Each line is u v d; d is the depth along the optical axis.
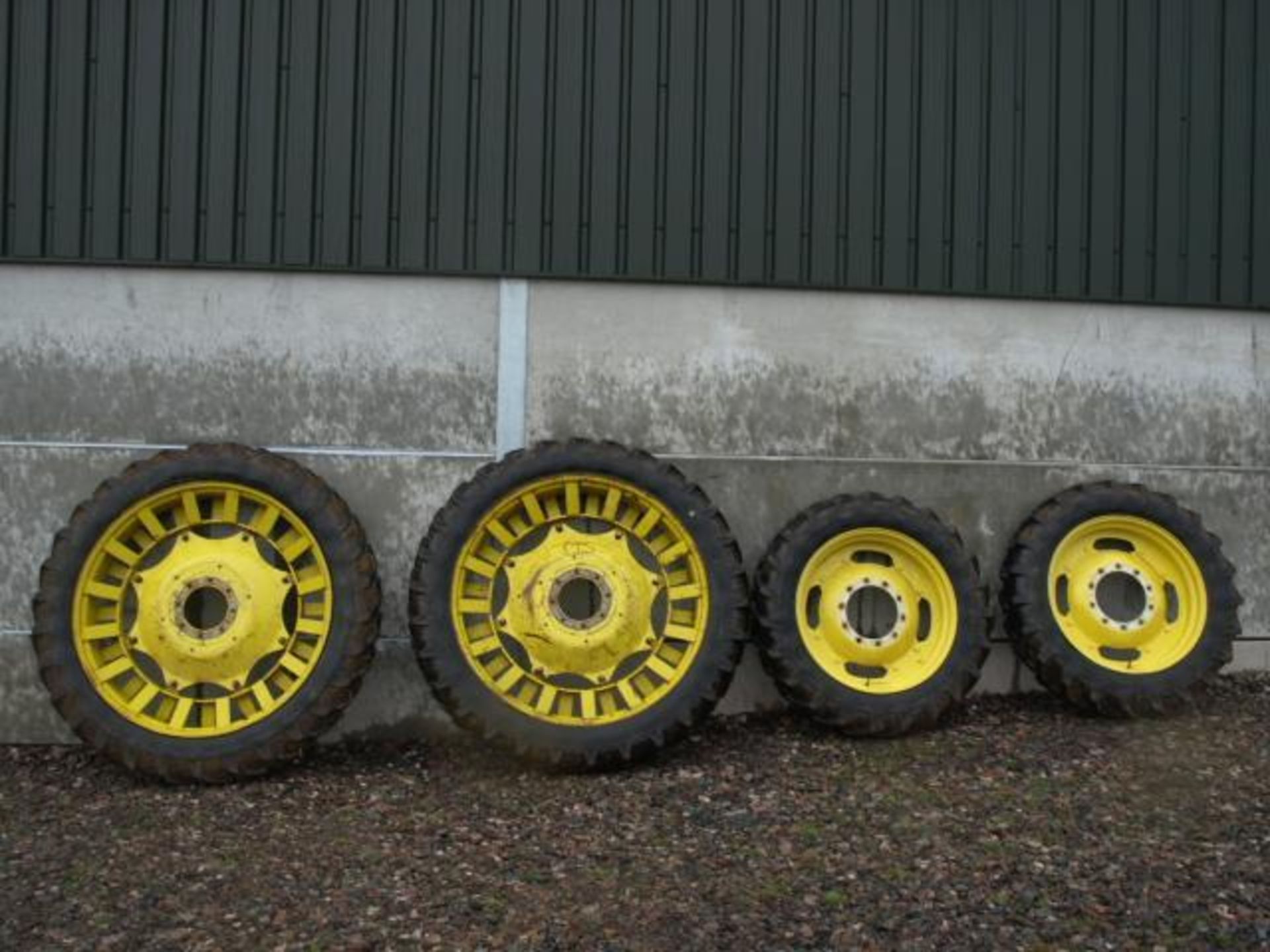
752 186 5.86
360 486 5.62
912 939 3.29
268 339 5.63
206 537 5.19
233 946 3.29
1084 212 6.09
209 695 5.09
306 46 5.69
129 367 5.58
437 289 5.69
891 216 5.95
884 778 4.66
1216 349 6.18
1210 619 5.56
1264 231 6.18
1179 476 6.11
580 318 5.75
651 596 5.21
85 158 5.61
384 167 5.70
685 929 3.36
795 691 5.16
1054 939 3.27
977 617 5.32
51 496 5.54
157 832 4.26
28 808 4.57
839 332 5.89
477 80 5.75
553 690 5.12
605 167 5.78
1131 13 6.16
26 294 5.57
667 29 5.84
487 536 5.26
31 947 3.29
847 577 5.44
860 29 5.96
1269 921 3.35
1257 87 6.21
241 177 5.65
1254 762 4.76
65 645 4.86
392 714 5.52
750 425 5.81
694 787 4.66
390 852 4.00
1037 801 4.34
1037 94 6.08
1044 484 6.00
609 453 5.20
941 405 5.95
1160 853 3.84
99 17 5.64
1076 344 6.07
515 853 3.96
